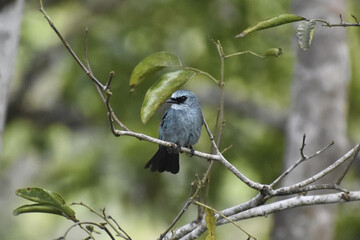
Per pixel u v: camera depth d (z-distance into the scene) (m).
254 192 15.13
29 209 6.18
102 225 6.06
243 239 15.87
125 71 14.98
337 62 11.75
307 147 11.52
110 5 16.53
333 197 6.27
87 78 14.95
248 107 15.73
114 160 14.95
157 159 9.97
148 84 14.68
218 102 15.79
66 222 16.88
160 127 10.10
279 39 15.82
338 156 11.48
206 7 15.39
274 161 15.37
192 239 7.02
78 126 16.75
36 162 17.72
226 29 15.37
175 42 15.68
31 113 16.89
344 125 11.75
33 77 16.86
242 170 15.27
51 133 17.19
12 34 8.76
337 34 11.73
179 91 10.05
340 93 11.71
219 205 14.66
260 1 15.52
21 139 17.34
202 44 15.80
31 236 17.20
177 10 15.60
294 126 11.79
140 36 15.66
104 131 15.62
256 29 5.98
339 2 11.88
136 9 16.03
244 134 15.59
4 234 17.34
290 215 11.26
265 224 15.98
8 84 8.76
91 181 14.95
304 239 11.16
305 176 11.38
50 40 16.83
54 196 6.09
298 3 12.07
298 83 11.89
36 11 16.84
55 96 16.77
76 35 16.53
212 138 6.51
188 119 9.89
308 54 11.81
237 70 15.74
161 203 14.76
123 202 14.88
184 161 14.52
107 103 5.77
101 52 15.17
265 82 16.25
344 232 13.02
